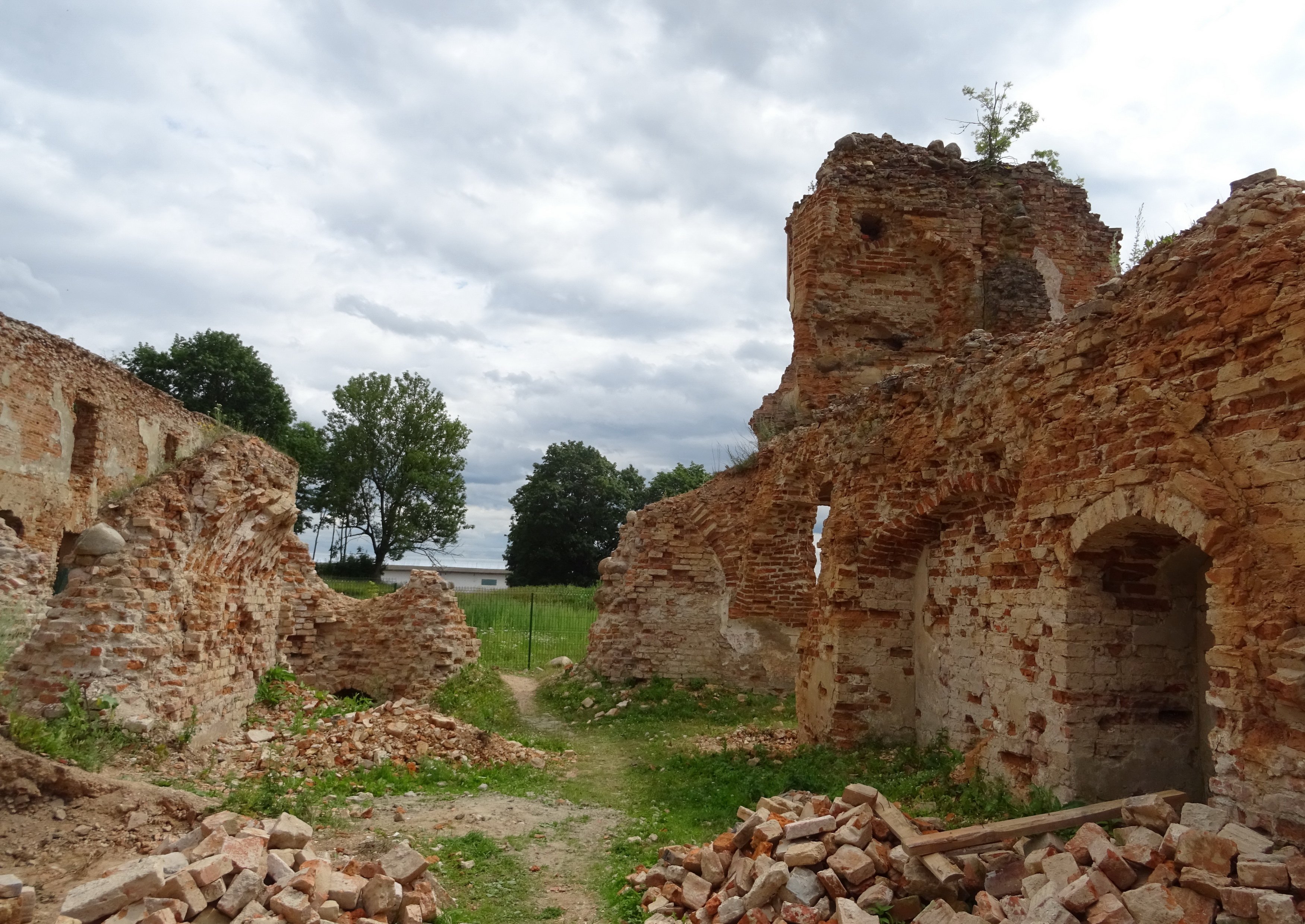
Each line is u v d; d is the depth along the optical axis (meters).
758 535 16.64
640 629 17.45
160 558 8.91
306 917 4.59
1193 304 5.83
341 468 46.16
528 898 6.19
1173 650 7.03
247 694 10.74
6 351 19.48
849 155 18.00
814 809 6.32
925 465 9.84
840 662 10.77
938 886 5.12
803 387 17.23
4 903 4.52
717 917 5.27
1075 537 6.78
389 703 11.34
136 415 25.39
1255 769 4.96
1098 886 4.48
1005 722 7.79
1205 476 5.51
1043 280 17.70
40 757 6.29
